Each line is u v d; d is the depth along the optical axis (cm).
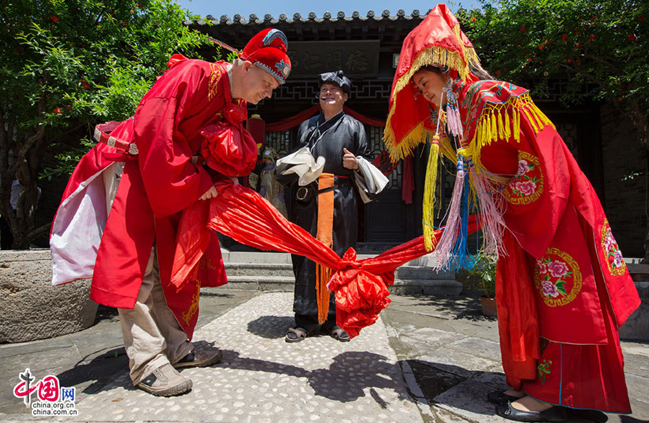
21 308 275
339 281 181
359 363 221
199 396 171
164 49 411
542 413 155
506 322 169
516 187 160
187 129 189
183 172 177
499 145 165
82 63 368
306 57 705
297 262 284
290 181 285
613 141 743
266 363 217
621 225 727
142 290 185
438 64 174
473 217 186
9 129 421
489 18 503
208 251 237
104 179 204
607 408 148
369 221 809
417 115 221
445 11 185
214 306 403
